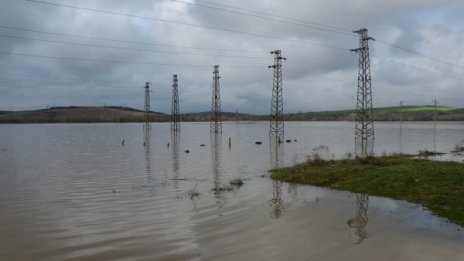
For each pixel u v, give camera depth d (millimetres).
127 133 118375
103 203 20422
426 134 106062
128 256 12398
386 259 11922
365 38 67188
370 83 68375
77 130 145000
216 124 101750
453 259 11945
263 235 14430
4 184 27141
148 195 22547
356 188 23109
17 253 12828
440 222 15953
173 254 12500
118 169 35406
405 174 25250
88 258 12289
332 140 80125
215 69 101250
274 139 83125
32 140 84625
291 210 18359
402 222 16031
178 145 66812
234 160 42906
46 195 22906
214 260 11914
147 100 123312
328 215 17359
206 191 23672
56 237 14492
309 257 12109
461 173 24828
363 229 15102
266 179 28156
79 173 32781
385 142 74125
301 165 33219
